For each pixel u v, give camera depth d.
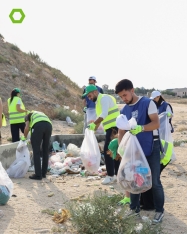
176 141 12.23
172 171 8.11
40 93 22.83
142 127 4.66
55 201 5.77
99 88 10.33
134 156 4.75
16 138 10.78
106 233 4.25
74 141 10.35
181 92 108.69
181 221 5.02
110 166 6.96
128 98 4.82
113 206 4.61
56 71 30.64
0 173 5.47
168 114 8.16
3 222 4.71
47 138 7.42
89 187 6.73
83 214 4.45
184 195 6.26
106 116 6.77
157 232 4.41
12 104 10.65
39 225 4.67
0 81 20.95
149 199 5.38
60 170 8.02
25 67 25.64
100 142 10.02
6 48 26.72
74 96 26.64
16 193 6.13
